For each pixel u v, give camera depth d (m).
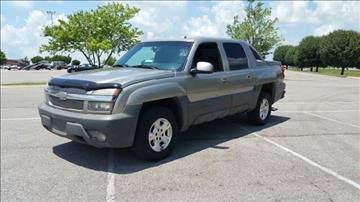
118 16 25.75
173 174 4.62
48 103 5.17
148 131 4.91
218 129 7.30
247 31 31.30
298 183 4.33
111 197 3.95
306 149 5.84
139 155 4.96
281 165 4.99
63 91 4.84
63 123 4.79
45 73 47.59
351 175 4.63
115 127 4.44
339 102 12.89
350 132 7.24
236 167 4.89
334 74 52.19
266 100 7.72
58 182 4.40
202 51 5.89
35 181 4.45
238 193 4.03
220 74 6.11
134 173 4.68
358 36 50.00
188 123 5.57
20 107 11.31
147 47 6.21
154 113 4.96
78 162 5.15
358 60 49.84
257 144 6.13
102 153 5.57
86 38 25.64
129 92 4.60
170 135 5.26
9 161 5.23
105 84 4.55
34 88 19.39
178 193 4.04
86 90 4.61
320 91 18.16
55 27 26.22
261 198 3.90
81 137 4.70
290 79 32.97
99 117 4.47
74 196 3.99
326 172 4.73
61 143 6.24
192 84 5.50
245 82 6.75
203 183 4.32
